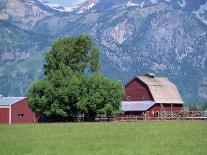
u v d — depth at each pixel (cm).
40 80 18075
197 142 8275
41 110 17938
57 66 19438
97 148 7569
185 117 19138
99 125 14075
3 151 7238
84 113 18162
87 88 18012
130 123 15512
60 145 8019
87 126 13512
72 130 11719
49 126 13800
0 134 10519
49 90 17700
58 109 17738
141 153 6938
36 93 17962
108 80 18300
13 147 7744
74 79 17788
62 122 17500
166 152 7019
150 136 9575
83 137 9569
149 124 14438
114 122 16800
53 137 9619
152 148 7481
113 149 7406
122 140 8794
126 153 6956
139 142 8369
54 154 6906
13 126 14312
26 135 10194
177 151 7112
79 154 6888
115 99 18262
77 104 17775
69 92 17600
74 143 8338
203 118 18838
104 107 18112
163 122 16000
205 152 6994
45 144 8188
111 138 9250
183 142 8275
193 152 6994
